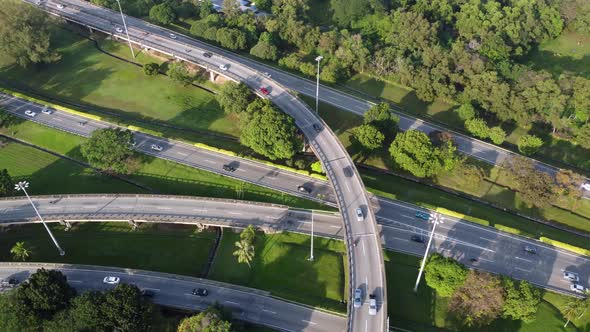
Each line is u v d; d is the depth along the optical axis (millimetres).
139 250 146375
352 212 143625
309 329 123000
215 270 138875
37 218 147625
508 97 187750
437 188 169500
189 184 165375
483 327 125938
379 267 129125
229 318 120000
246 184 164625
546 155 182625
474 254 144625
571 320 128375
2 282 132000
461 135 187125
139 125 191250
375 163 177250
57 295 116562
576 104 181250
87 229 153125
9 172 170500
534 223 158500
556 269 141375
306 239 146250
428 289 134750
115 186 166125
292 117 177250
